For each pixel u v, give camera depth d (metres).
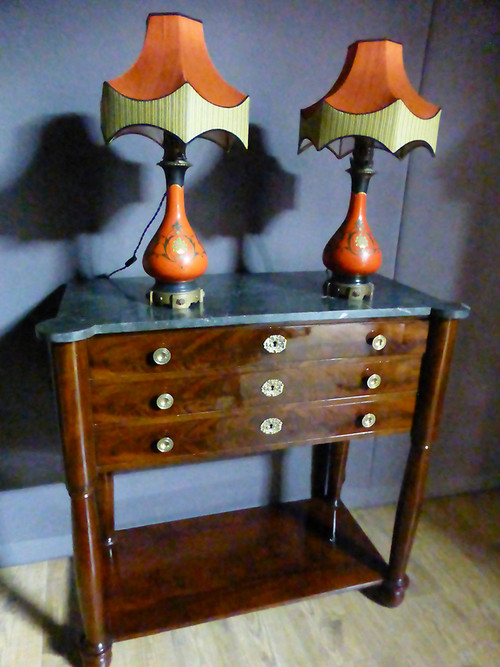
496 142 1.36
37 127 1.05
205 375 0.92
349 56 0.95
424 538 1.50
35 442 1.27
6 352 1.18
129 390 0.88
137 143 1.11
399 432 1.10
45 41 1.00
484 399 1.63
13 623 1.17
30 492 1.31
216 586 1.20
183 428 0.94
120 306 0.93
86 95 1.06
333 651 1.13
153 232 1.19
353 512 1.61
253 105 1.17
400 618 1.22
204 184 1.19
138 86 0.80
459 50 1.26
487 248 1.46
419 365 1.05
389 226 1.36
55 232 1.13
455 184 1.37
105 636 1.04
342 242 1.02
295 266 1.32
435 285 1.46
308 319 0.92
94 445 0.89
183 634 1.17
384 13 1.18
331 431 1.05
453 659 1.12
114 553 1.30
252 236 1.27
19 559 1.34
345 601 1.28
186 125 0.79
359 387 1.03
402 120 0.87
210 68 0.86
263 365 0.94
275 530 1.41
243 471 1.47
